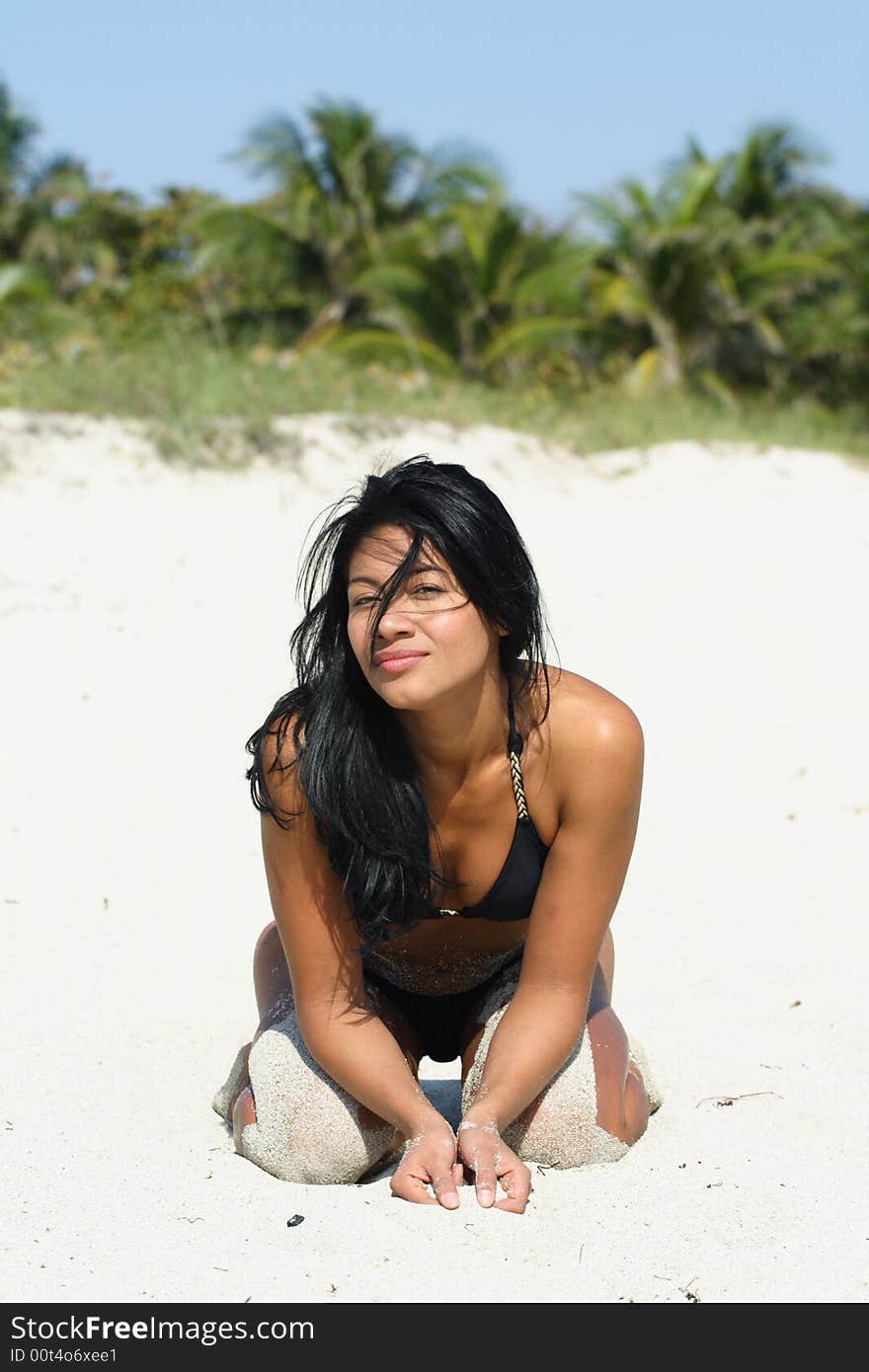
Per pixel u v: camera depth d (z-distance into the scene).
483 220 17.86
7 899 4.53
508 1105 2.66
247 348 14.08
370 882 2.65
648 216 19.08
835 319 20.00
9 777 5.50
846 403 19.75
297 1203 2.61
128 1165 2.79
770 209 22.11
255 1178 2.73
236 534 8.10
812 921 4.54
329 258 20.00
